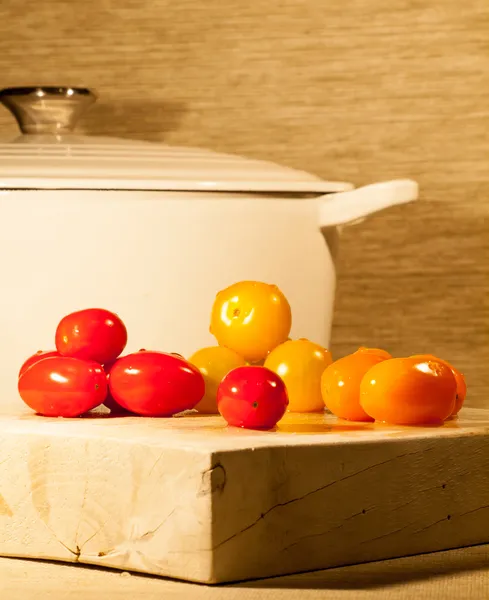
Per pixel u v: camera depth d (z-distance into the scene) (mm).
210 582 817
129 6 1845
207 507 812
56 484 901
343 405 1055
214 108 1840
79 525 887
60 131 1467
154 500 845
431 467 944
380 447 910
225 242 1304
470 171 1823
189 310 1296
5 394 1274
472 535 978
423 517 940
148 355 1057
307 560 869
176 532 830
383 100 1824
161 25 1841
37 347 1271
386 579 845
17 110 1460
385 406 1009
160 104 1846
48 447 906
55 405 1035
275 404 969
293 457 858
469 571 875
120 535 865
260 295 1192
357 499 897
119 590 810
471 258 1829
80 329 1075
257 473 837
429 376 1007
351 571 873
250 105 1835
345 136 1827
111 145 1377
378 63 1820
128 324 1280
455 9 1815
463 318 1831
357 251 1835
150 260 1280
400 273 1832
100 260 1270
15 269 1263
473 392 1830
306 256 1345
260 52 1829
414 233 1827
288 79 1829
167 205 1280
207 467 812
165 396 1042
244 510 831
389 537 918
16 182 1250
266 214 1317
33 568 889
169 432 922
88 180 1259
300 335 1354
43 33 1861
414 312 1832
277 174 1342
